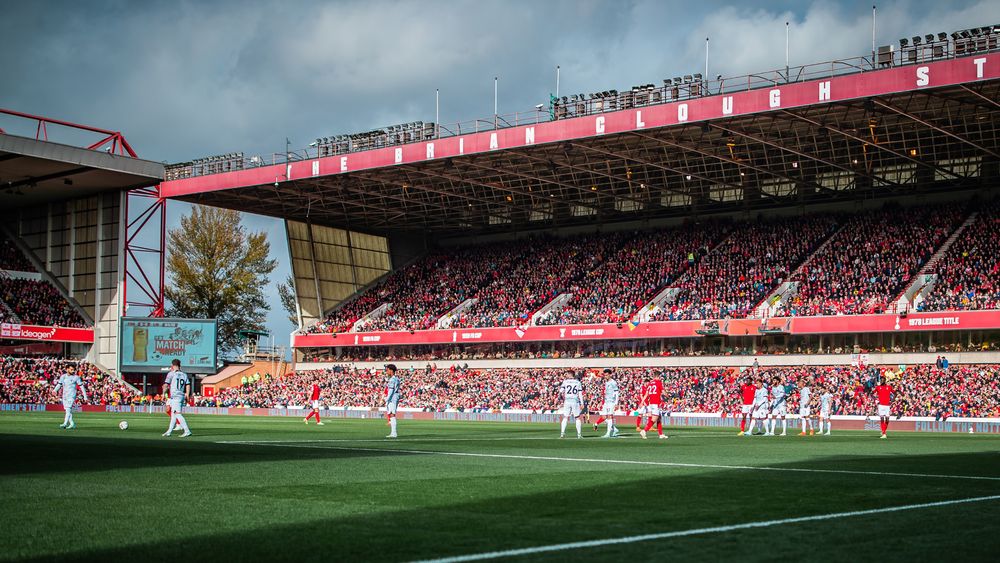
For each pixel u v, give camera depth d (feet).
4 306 240.73
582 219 266.16
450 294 257.75
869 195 224.74
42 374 228.22
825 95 152.87
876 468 52.80
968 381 168.76
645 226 256.32
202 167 234.38
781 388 110.52
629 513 31.04
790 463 56.13
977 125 180.75
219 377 273.75
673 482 41.78
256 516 29.78
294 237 268.41
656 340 214.90
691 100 165.58
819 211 231.91
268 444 73.41
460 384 221.46
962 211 208.44
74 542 25.07
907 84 146.00
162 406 220.43
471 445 74.74
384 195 240.94
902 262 200.54
